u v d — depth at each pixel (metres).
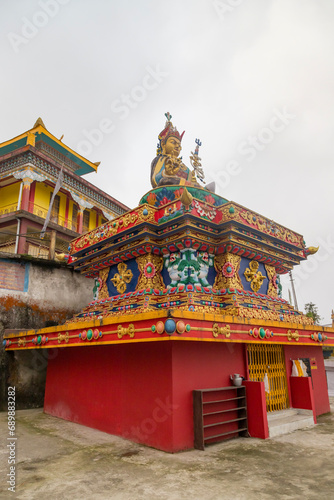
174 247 9.43
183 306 8.24
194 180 12.23
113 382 8.76
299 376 10.45
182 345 7.47
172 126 12.11
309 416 9.70
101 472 5.86
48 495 4.98
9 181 27.00
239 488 5.10
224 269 9.62
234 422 8.11
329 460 6.39
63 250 27.86
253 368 9.30
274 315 9.90
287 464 6.15
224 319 7.58
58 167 26.92
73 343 9.22
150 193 10.78
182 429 6.99
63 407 10.66
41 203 27.30
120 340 7.61
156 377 7.47
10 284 13.45
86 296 15.87
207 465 6.08
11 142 27.72
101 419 8.95
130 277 10.17
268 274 11.31
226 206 9.55
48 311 14.27
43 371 12.90
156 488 5.13
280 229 11.27
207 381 7.81
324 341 11.14
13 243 24.94
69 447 7.43
